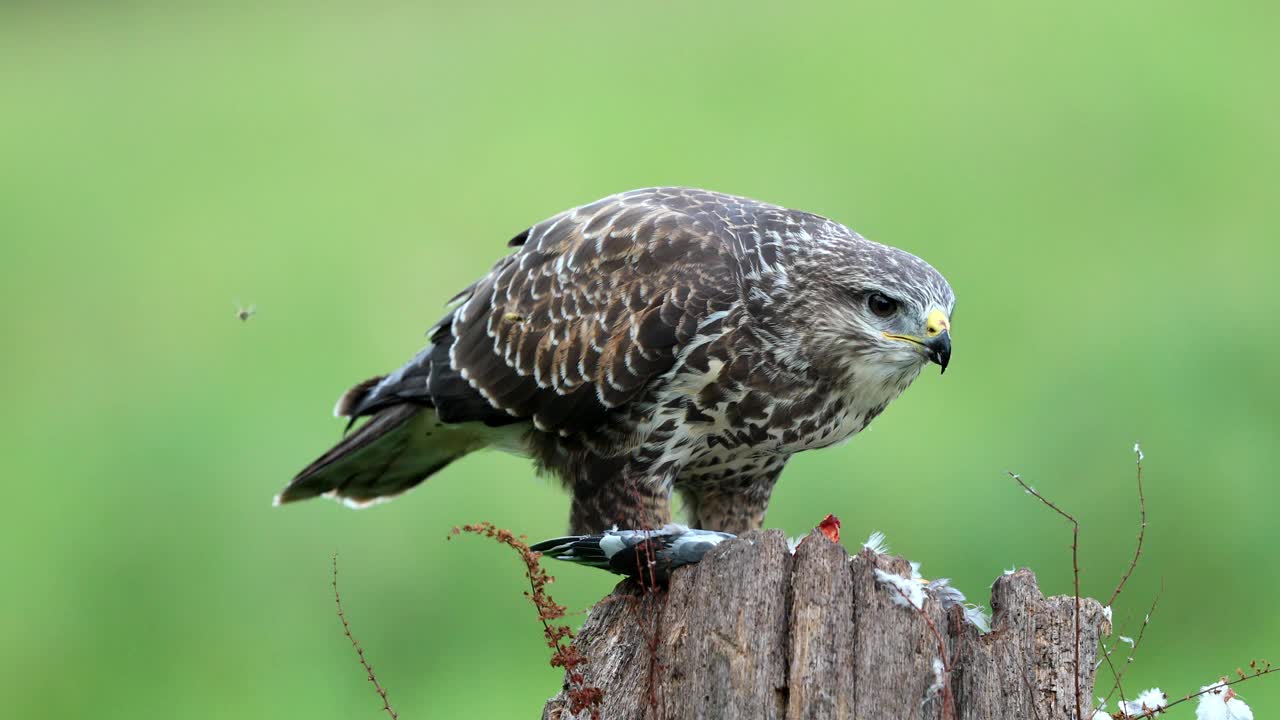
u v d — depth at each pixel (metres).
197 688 13.77
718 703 4.87
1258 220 20.16
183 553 15.41
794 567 4.98
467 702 12.91
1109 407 15.72
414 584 14.20
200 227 22.73
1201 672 12.00
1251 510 14.32
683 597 5.13
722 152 23.38
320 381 18.27
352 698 13.27
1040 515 14.34
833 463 14.88
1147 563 13.64
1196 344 16.86
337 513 14.92
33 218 23.47
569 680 5.22
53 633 14.48
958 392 16.17
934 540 13.98
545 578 5.21
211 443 17.11
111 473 16.62
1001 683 4.98
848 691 4.81
